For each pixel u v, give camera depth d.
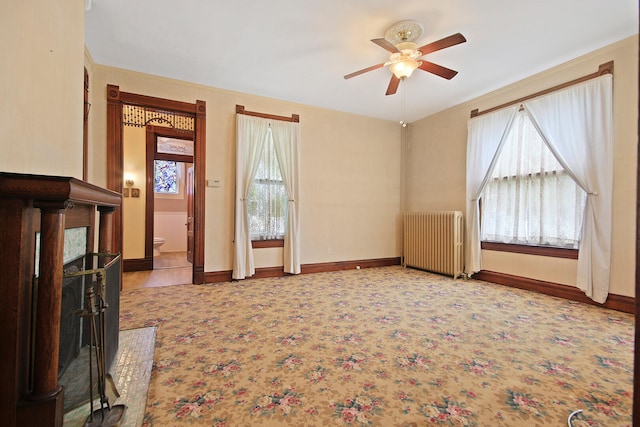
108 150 3.41
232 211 4.09
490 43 2.89
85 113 3.11
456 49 3.00
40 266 1.04
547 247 3.43
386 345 2.07
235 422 1.29
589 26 2.62
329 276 4.42
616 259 2.86
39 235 1.12
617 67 2.88
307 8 2.41
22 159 1.13
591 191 2.99
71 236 1.48
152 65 3.39
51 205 1.04
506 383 1.61
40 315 1.04
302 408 1.39
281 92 4.13
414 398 1.47
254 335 2.23
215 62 3.31
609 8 2.38
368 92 4.11
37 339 1.03
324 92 4.12
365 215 5.16
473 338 2.19
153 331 2.29
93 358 1.45
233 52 3.10
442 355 1.93
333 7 2.40
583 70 3.12
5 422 0.99
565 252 3.26
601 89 2.94
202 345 2.06
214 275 3.96
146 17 2.53
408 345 2.07
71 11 1.62
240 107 4.12
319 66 3.39
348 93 4.15
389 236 5.40
